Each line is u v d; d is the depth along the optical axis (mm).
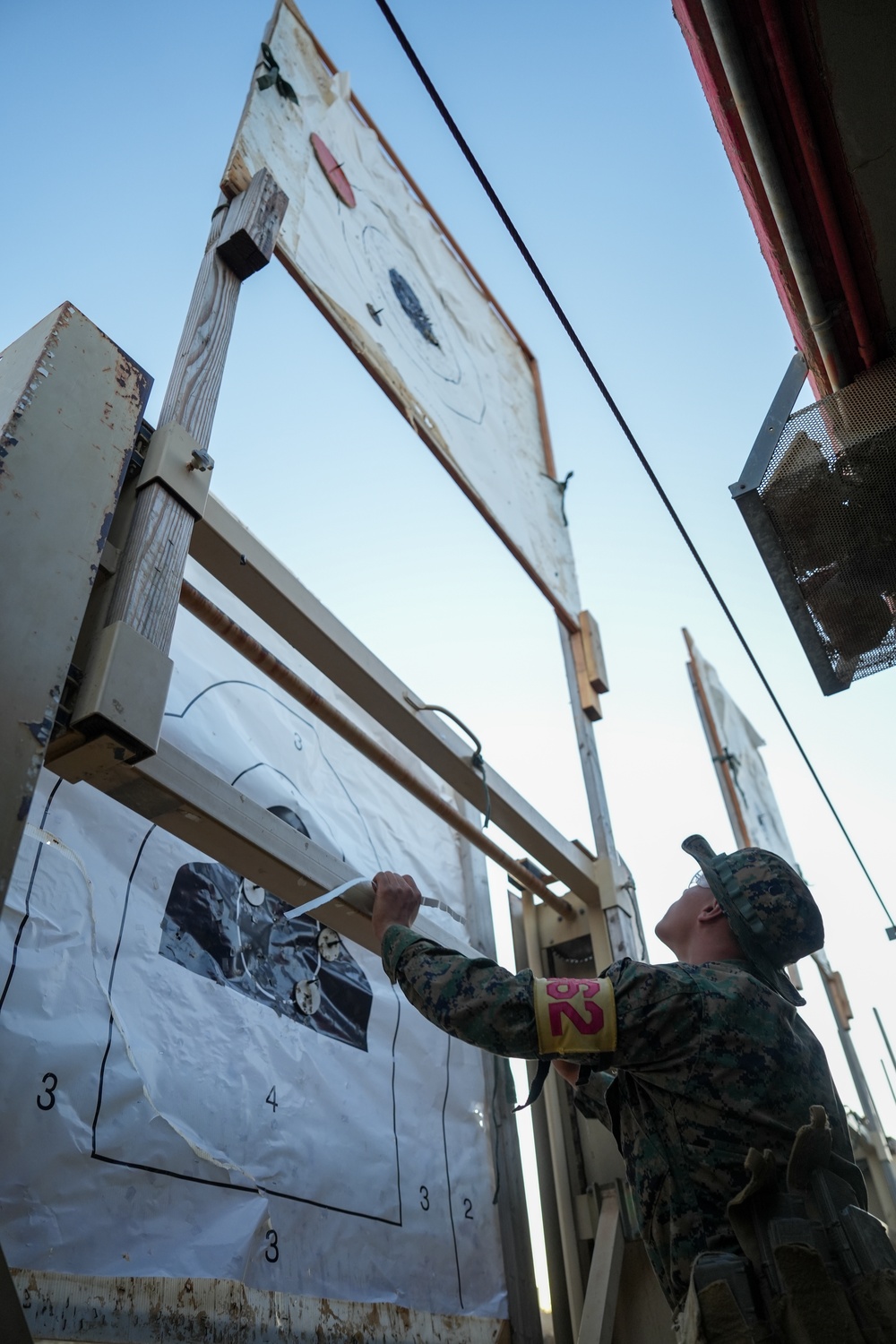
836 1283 1040
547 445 4094
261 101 2598
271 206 2078
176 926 1997
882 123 2008
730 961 1412
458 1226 2361
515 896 3068
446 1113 2527
